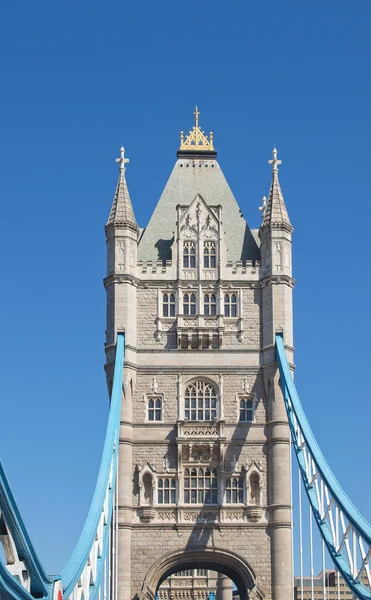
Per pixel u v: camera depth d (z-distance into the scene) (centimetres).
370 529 6706
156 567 9994
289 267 10762
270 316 10581
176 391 10456
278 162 11175
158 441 10312
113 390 9869
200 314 10619
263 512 10156
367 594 6625
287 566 9981
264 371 10481
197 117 11875
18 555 5159
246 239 11112
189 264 10800
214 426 10344
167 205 11356
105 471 8400
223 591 13350
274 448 10244
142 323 10619
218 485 10225
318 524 8056
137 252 10906
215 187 11481
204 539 10075
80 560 6469
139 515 10119
